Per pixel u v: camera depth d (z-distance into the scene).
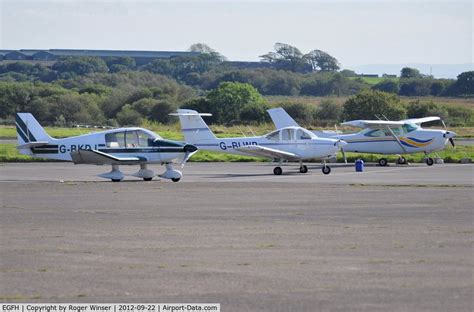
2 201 42.56
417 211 37.66
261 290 22.14
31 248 28.16
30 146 58.25
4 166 72.00
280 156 64.12
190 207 39.66
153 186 51.44
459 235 30.53
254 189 49.06
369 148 76.25
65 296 21.66
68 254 27.08
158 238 30.14
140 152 56.62
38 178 58.75
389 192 46.84
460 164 76.00
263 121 154.62
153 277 23.69
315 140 63.50
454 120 155.12
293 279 23.36
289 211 37.91
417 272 24.16
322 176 60.53
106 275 23.95
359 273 24.06
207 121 157.12
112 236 30.66
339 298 21.28
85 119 171.25
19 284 22.94
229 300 21.12
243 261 25.83
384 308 20.31
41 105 173.88
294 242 29.16
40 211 38.22
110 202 42.03
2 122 171.25
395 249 27.72
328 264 25.31
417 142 75.25
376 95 143.62
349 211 37.78
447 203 40.91
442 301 20.97
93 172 64.81
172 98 188.50
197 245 28.64
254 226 33.03
